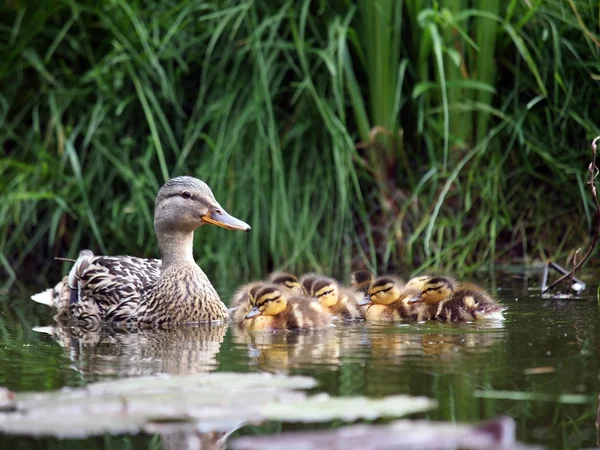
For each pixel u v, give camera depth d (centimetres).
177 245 1045
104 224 1449
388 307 981
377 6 1334
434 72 1413
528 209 1389
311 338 850
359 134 1423
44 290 1262
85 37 1449
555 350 743
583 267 1266
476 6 1341
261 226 1406
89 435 566
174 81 1452
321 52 1345
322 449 487
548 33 1356
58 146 1441
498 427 508
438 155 1382
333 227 1394
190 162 1450
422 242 1360
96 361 749
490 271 1286
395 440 498
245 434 551
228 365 714
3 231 1426
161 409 563
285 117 1445
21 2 1426
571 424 556
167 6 1455
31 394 611
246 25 1426
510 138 1392
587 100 1356
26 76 1481
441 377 658
